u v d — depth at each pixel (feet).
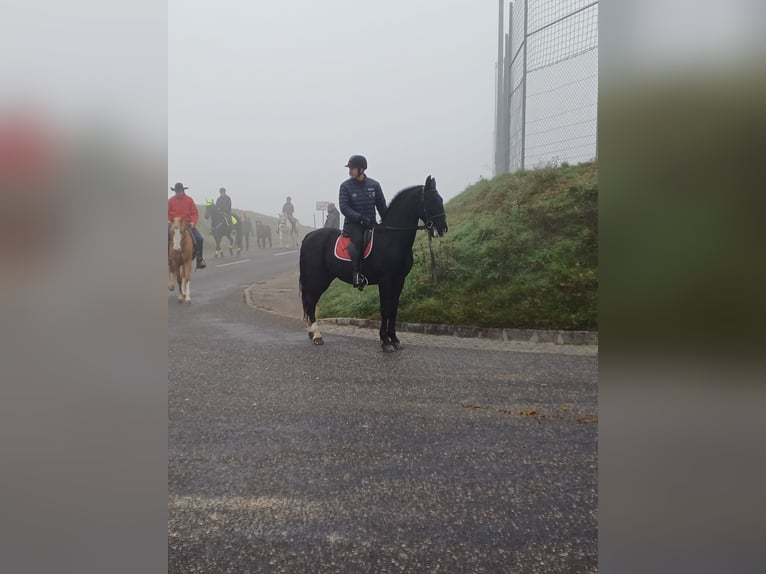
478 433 9.61
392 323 15.81
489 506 7.25
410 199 15.05
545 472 8.15
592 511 7.09
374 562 6.11
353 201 15.35
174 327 18.85
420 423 10.05
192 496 7.39
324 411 10.60
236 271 35.60
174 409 10.59
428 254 21.29
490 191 25.26
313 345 16.34
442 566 6.05
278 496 7.43
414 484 7.80
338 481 7.85
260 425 9.86
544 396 11.57
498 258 20.27
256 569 5.92
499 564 6.08
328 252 16.08
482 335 17.48
